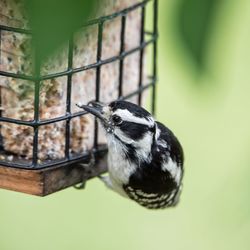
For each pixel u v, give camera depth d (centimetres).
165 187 796
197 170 1117
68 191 1084
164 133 784
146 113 741
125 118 723
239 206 956
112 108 723
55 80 679
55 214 1066
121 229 1083
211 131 1139
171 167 780
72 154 717
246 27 1034
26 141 694
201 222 1086
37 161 654
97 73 719
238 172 984
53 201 1074
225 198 1034
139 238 1085
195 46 369
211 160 1123
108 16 696
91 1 260
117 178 775
